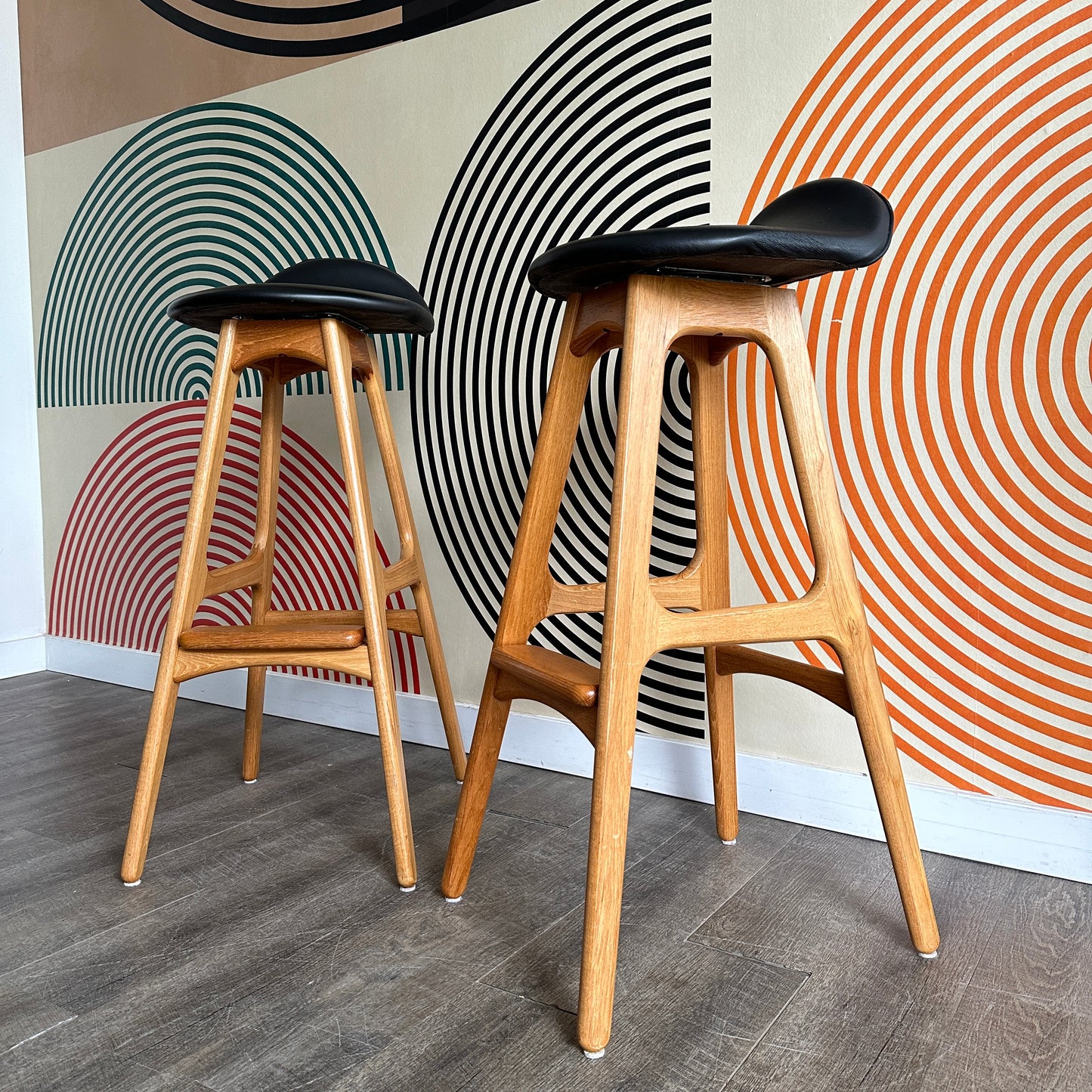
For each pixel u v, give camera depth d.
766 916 1.12
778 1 1.40
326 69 1.93
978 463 1.29
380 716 1.22
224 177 2.11
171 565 2.27
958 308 1.29
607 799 0.87
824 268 0.94
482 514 1.76
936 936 1.02
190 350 2.19
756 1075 0.82
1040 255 1.24
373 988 0.96
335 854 1.32
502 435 1.73
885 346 1.34
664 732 1.56
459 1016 0.91
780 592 1.46
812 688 1.10
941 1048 0.86
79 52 2.34
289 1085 0.81
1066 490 1.23
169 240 2.22
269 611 1.55
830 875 1.23
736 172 1.45
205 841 1.36
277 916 1.13
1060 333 1.23
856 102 1.35
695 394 1.27
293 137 2.00
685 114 1.50
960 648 1.31
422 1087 0.81
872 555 1.37
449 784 1.61
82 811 1.49
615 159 1.57
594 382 1.59
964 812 1.30
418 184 1.82
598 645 1.62
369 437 1.91
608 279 0.99
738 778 1.48
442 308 1.79
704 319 0.95
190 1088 0.81
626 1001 0.93
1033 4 1.22
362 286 1.54
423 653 1.85
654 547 1.55
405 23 1.81
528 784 1.61
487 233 1.73
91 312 2.38
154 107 2.21
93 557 2.43
